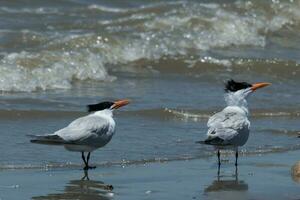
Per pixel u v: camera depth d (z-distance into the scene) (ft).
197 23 81.61
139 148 48.29
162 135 51.47
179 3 88.89
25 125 52.42
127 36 76.33
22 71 63.62
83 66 66.95
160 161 45.98
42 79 63.62
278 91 65.16
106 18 83.10
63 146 46.24
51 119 54.19
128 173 43.32
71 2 87.81
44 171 43.32
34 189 39.78
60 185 40.63
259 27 85.15
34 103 57.72
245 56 75.97
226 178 42.55
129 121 54.39
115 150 47.62
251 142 50.39
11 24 78.69
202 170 44.24
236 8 87.56
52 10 84.84
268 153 48.26
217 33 81.10
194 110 57.52
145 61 73.10
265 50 79.77
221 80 68.64
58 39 73.36
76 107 57.21
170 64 72.79
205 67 72.43
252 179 42.45
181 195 39.29
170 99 60.75
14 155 45.83
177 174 43.27
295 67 72.54
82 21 81.35
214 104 59.67
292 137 52.19
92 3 88.02
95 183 41.19
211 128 43.45
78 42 72.84
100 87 64.44
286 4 89.81
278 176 43.11
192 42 78.18
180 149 48.49
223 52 77.61
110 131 44.37
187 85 66.28
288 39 84.69
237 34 81.97
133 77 68.64
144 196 39.01
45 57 66.33
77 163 44.98
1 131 50.65
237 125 43.65
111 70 70.38
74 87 63.93
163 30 79.56
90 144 43.39
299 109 59.52
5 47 71.31
